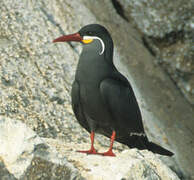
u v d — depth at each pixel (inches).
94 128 381.1
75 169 292.4
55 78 578.6
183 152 653.9
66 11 700.7
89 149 374.6
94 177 304.8
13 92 528.4
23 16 646.5
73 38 377.1
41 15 665.6
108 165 319.0
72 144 387.2
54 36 642.2
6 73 550.0
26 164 282.5
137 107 393.7
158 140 617.0
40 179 283.6
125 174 306.8
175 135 677.3
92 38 373.4
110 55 376.2
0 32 610.5
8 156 285.1
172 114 723.4
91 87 365.4
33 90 545.3
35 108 524.1
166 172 350.6
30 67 576.1
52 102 545.0
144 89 705.6
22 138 289.1
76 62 626.5
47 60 600.4
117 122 377.4
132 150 360.2
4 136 293.0
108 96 366.6
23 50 596.4
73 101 376.8
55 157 289.6
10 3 657.0
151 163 355.6
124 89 379.2
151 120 645.3
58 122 520.1
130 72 698.8
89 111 372.8
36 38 623.8
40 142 289.1
